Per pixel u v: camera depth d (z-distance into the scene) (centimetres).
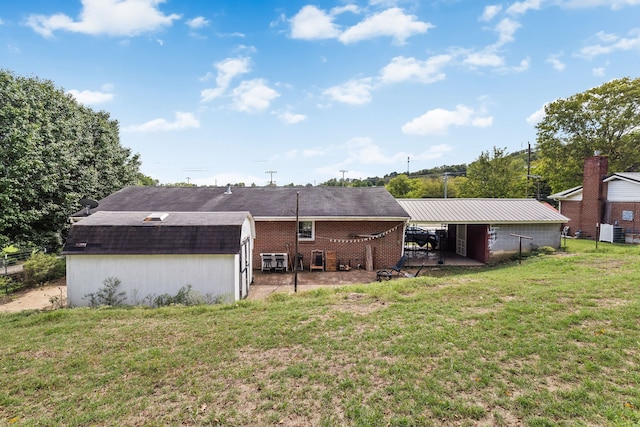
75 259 946
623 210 2083
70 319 737
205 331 620
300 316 674
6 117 1336
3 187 1291
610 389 378
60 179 1681
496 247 1612
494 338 521
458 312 655
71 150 1820
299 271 1455
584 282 834
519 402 364
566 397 368
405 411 359
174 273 958
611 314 587
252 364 483
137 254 940
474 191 3266
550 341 499
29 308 961
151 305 952
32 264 1227
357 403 377
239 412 374
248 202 1611
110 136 2550
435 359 467
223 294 963
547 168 3422
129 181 2739
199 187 1883
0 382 460
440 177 5712
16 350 564
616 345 475
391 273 1327
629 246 1784
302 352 513
